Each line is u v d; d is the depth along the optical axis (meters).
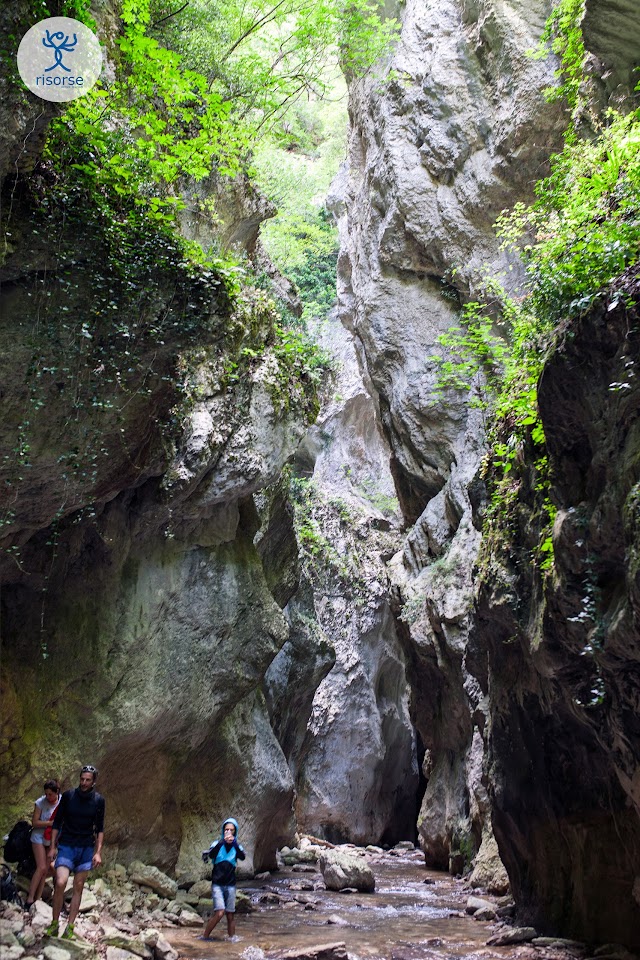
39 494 9.01
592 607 7.40
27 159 7.29
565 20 12.99
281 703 19.80
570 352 7.46
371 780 27.36
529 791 11.16
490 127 18.56
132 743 11.37
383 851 25.41
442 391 19.89
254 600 14.16
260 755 15.49
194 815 13.71
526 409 9.31
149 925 10.30
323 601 27.28
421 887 16.94
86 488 9.41
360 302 22.25
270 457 12.44
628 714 7.46
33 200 7.74
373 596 28.52
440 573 18.72
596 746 9.38
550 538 8.47
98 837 7.88
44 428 8.42
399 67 20.58
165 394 9.87
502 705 11.51
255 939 10.46
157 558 12.06
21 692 9.90
